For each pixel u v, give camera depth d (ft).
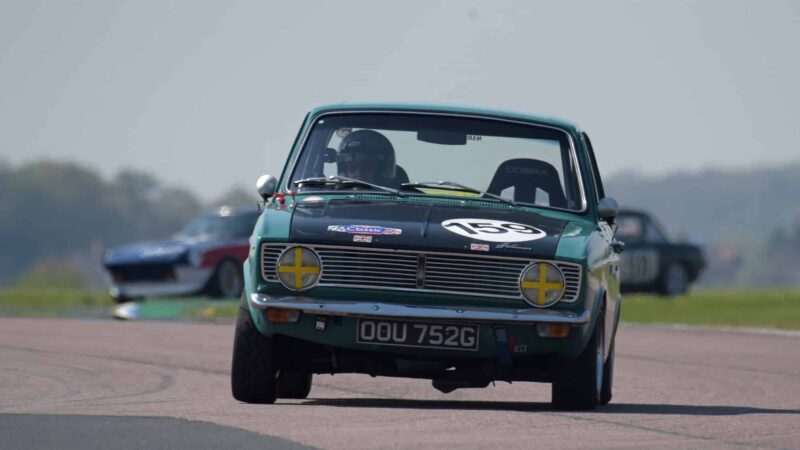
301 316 111.65
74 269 485.56
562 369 115.14
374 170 124.47
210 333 215.31
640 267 400.26
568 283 112.27
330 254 112.16
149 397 121.80
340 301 111.45
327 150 126.41
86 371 148.66
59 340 193.57
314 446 86.43
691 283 410.31
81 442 86.53
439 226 114.32
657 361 186.39
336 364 114.21
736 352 203.72
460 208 120.06
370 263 111.75
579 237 116.26
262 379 114.62
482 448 87.71
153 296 351.46
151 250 347.77
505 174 124.47
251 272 114.11
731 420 110.22
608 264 123.54
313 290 112.16
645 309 324.39
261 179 125.29
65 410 107.14
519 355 113.91
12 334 204.54
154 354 173.06
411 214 116.67
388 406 116.26
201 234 359.66
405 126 126.93
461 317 110.42
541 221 118.93
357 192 122.62
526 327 111.34
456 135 126.41
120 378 141.49
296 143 128.16
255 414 103.91
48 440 87.10
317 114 129.29
